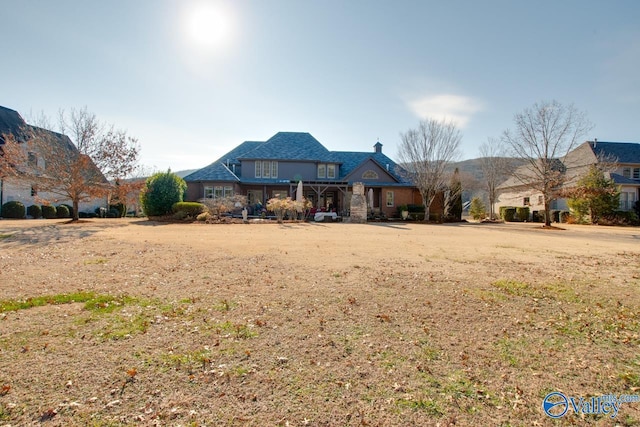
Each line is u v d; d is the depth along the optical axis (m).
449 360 3.38
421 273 7.00
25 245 9.98
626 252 10.66
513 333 4.08
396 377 3.05
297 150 33.88
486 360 3.40
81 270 6.80
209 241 11.62
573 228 23.05
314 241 12.13
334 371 3.13
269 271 7.00
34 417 2.39
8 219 22.86
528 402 2.73
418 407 2.63
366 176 32.72
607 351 3.65
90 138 20.48
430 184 26.62
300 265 7.63
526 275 7.03
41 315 4.29
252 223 21.91
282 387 2.86
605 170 28.50
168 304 4.82
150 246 10.11
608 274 7.30
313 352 3.49
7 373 2.92
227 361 3.26
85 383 2.82
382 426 2.40
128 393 2.71
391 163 36.62
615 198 26.94
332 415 2.51
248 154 32.53
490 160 36.88
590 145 36.44
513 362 3.37
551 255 9.84
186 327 4.02
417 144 27.20
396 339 3.84
